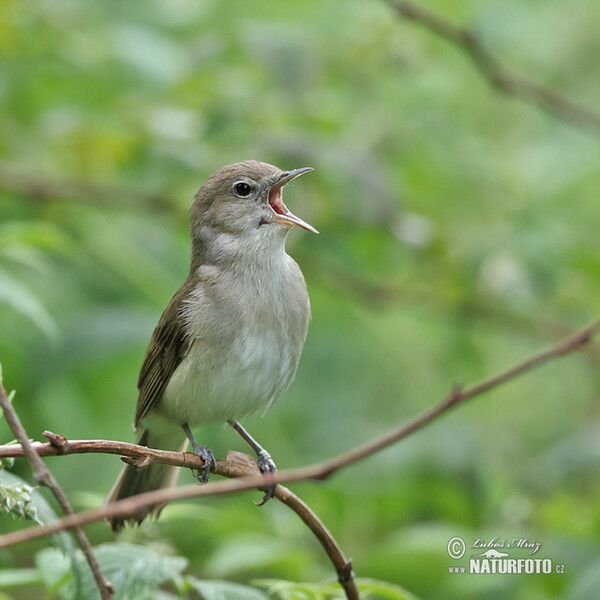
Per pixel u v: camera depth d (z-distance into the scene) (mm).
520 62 15391
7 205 12898
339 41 13234
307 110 12969
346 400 13648
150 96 12570
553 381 14766
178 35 14117
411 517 12125
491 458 12555
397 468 11961
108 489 12266
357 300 13398
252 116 12438
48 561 6531
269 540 9492
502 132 15016
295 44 11852
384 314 14133
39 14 12203
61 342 11594
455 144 13734
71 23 12445
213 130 12281
